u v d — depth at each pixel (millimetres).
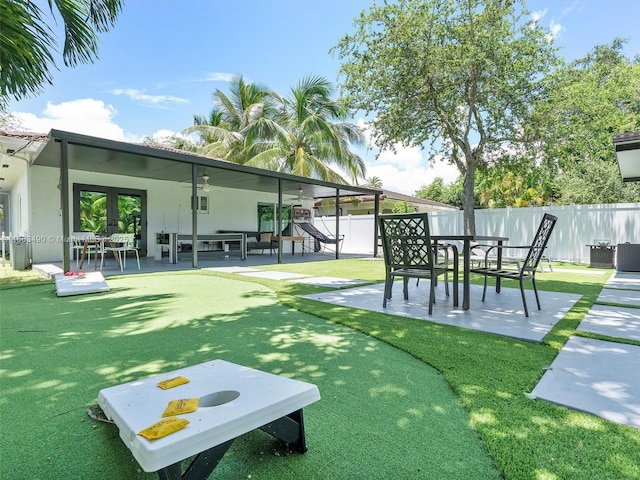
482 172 11375
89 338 2756
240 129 16422
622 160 5766
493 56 8359
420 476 1223
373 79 9125
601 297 4461
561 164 9586
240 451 1377
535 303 4098
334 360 2314
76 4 3914
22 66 3695
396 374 2094
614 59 13711
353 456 1335
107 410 1275
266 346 2582
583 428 1498
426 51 8508
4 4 3311
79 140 5770
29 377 2037
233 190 12305
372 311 3674
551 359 2299
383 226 3824
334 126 15719
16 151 7043
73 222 8922
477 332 2912
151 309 3758
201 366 1645
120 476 1226
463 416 1614
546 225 3562
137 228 10133
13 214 11930
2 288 5008
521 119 9219
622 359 2283
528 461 1289
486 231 10648
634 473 1216
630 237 8773
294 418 1362
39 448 1374
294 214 14523
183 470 1228
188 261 9570
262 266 8367
